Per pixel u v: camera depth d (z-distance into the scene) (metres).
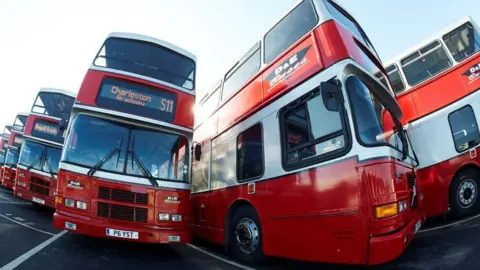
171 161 6.41
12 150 17.19
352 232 3.93
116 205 5.72
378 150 4.05
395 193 3.98
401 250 3.83
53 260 4.84
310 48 5.01
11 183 16.05
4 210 10.42
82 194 5.68
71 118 6.29
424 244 5.69
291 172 4.88
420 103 7.73
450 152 7.11
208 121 8.35
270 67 5.89
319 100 4.64
